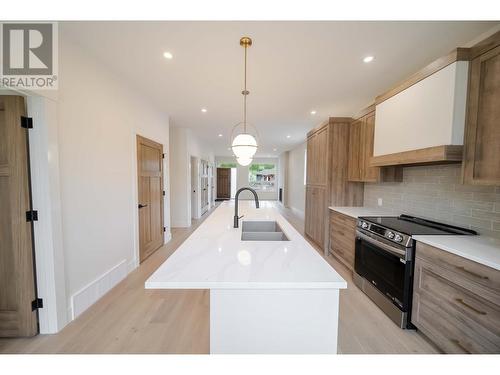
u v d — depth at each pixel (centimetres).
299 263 115
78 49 205
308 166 480
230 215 262
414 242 183
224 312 106
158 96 336
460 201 204
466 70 163
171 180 564
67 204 195
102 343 173
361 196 371
